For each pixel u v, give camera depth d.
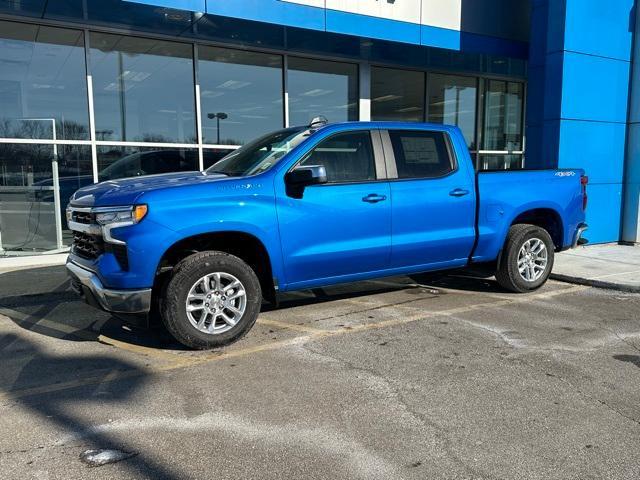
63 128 9.38
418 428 3.46
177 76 10.19
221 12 8.72
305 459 3.11
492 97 14.31
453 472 2.97
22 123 9.13
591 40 9.98
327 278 5.56
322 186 5.38
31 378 4.35
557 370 4.41
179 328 4.70
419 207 5.94
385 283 7.56
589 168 10.33
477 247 6.50
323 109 11.82
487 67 13.05
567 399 3.88
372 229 5.66
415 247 5.96
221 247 5.26
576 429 3.46
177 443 3.29
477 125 14.12
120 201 4.61
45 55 9.12
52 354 4.90
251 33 9.80
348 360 4.64
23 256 9.12
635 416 3.63
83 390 4.10
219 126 10.66
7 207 9.21
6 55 8.88
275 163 5.27
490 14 11.80
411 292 7.09
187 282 4.70
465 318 5.88
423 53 11.58
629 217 10.79
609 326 5.62
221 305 4.89
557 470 2.99
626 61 10.48
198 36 9.97
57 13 8.52
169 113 10.19
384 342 5.10
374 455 3.15
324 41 10.44
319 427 3.48
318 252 5.36
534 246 6.98
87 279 4.73
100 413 3.72
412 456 3.14
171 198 4.67
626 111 10.63
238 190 4.95
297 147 5.35
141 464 3.06
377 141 5.80
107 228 4.59
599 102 10.24
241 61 10.77
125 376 4.36
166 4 8.27
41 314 6.22
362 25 10.23
